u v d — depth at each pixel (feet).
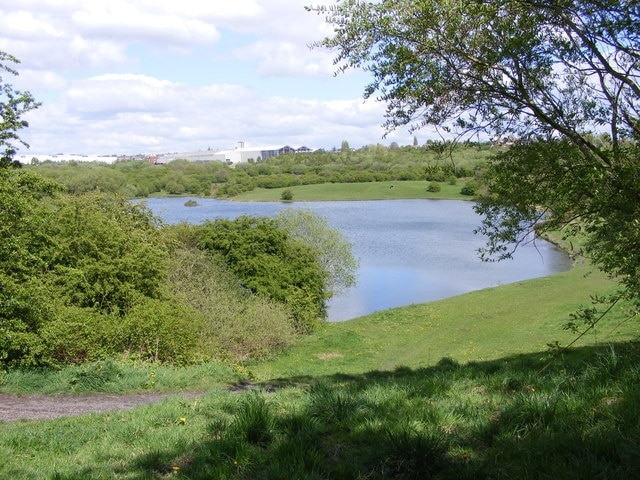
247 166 479.00
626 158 20.80
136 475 15.93
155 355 57.21
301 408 20.35
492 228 26.68
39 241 58.54
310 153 566.36
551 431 16.06
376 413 19.26
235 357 74.79
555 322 81.97
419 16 21.74
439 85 22.71
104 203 89.61
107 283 61.82
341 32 22.68
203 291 81.30
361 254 191.42
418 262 177.17
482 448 15.83
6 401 38.24
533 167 22.57
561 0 20.10
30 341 45.47
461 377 25.86
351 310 122.52
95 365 44.86
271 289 94.38
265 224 103.19
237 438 17.47
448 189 370.73
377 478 14.08
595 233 22.84
